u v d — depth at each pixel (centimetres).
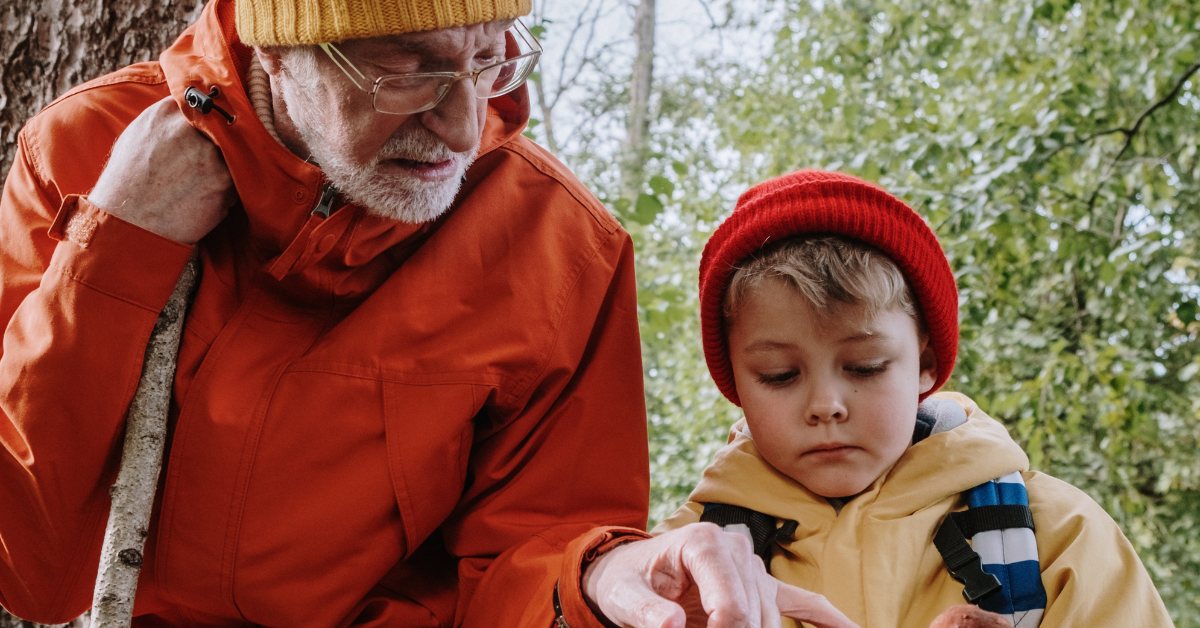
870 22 795
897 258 122
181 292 119
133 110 128
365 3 103
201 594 121
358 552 123
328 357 122
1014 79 624
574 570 108
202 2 175
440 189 118
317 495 121
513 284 133
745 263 126
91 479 116
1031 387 544
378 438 123
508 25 117
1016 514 115
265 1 110
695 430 629
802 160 759
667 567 93
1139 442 666
